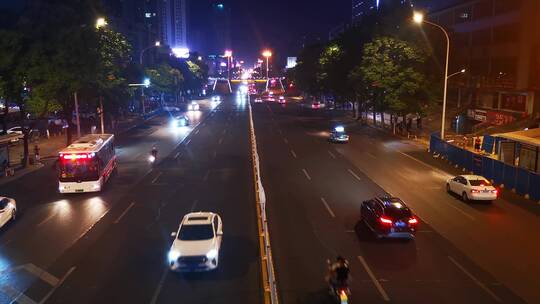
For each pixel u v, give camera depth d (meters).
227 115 90.50
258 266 18.27
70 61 37.81
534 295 15.91
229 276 17.38
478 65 64.56
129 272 17.97
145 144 52.41
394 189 30.75
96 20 42.41
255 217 24.67
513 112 54.81
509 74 56.75
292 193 29.72
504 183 31.22
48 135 57.22
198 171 37.09
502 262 18.72
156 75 100.06
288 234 21.98
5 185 33.03
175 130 65.81
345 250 19.97
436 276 17.39
